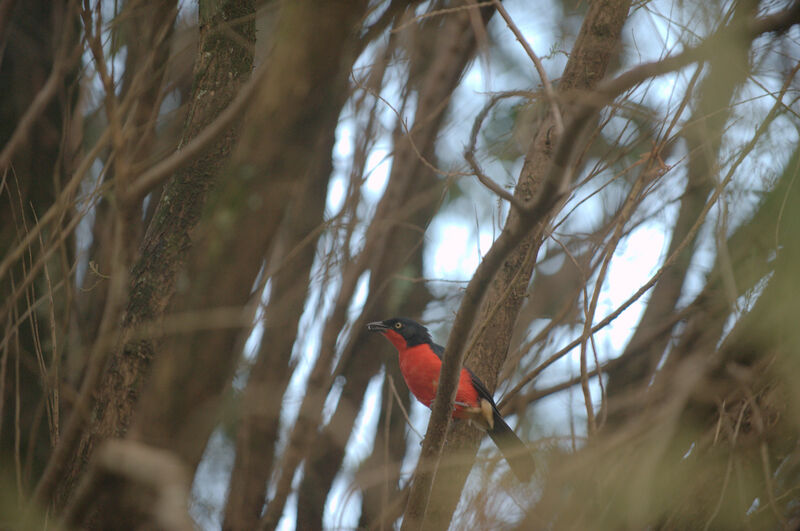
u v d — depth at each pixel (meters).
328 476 9.22
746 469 6.51
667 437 6.35
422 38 10.63
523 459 6.14
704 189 9.45
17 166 8.41
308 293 8.68
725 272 6.64
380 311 11.75
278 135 4.68
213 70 7.49
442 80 10.57
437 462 6.61
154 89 7.51
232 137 7.11
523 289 8.95
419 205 10.28
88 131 8.54
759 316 6.57
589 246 8.93
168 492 3.28
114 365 6.58
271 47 4.92
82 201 7.07
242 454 8.16
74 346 7.34
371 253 10.20
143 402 4.73
